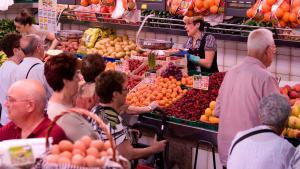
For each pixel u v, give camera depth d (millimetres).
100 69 4184
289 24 5004
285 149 3199
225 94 4238
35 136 3086
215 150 4797
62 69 3436
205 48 6480
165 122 4809
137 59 6621
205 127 4703
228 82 4230
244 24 6316
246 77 4070
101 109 3861
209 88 5426
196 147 4766
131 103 5332
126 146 3953
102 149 2699
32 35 5066
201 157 4906
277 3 4973
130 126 5031
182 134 4836
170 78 5762
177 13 6012
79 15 7938
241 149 3320
